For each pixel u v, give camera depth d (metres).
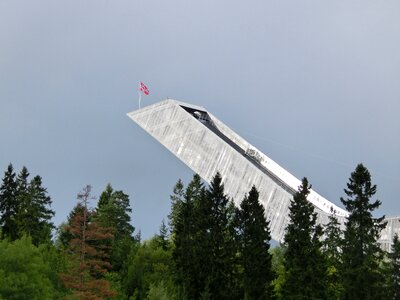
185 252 100.12
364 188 93.50
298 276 89.25
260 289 91.19
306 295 88.12
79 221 88.31
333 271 101.75
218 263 95.69
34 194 126.25
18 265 85.44
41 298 84.12
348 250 91.56
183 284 96.12
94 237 88.06
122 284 107.06
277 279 108.19
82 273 83.94
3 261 85.19
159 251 113.00
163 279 103.25
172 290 96.00
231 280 95.44
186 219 105.56
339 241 95.69
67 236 124.62
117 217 134.25
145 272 107.25
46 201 127.81
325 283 90.50
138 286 104.38
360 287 88.56
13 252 85.75
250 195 100.12
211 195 102.06
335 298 93.75
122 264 116.75
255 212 98.12
